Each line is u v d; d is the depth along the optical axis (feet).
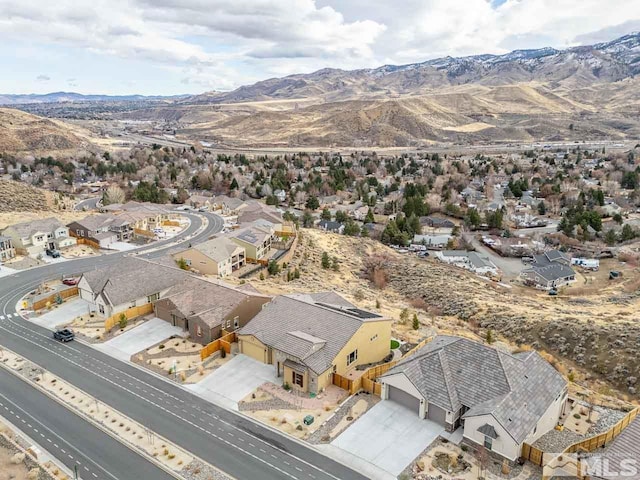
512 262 396.57
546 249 413.18
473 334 197.36
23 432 120.16
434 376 128.26
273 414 128.47
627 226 423.64
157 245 312.29
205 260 245.65
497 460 110.01
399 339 180.14
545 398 122.42
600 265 373.61
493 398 119.44
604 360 172.96
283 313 161.48
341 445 116.47
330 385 141.49
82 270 252.83
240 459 111.75
